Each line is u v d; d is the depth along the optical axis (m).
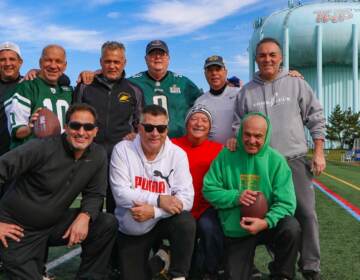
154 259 3.92
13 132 4.28
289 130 4.15
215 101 5.32
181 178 3.82
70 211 3.72
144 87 5.34
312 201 4.13
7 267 3.39
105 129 4.60
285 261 3.67
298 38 52.72
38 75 4.50
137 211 3.59
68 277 4.29
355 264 4.65
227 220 3.80
